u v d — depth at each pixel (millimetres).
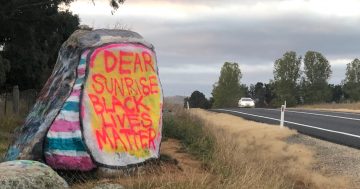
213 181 7156
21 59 25391
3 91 26984
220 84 91125
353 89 85438
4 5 20625
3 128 13188
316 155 12891
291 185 9336
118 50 7812
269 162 10852
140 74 7934
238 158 9109
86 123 7176
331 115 28719
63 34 27266
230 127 18516
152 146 7684
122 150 7344
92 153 7086
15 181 5199
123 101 7625
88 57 7574
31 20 23078
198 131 11273
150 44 8195
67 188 5617
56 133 7062
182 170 7648
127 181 6723
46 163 7027
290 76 88000
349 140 15664
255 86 111938
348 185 9789
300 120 24391
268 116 27734
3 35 24094
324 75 88500
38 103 8070
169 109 17172
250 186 7180
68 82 7504
